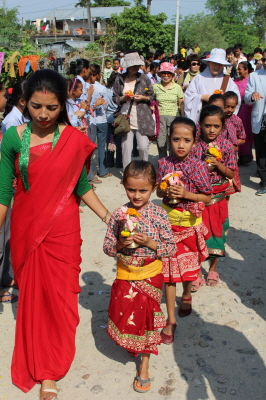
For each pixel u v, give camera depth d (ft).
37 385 9.78
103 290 13.96
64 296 9.31
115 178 26.99
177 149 10.89
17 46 56.59
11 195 9.39
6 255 13.23
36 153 8.84
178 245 11.21
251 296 13.61
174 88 27.32
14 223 9.27
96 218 20.30
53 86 8.27
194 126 10.92
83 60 22.38
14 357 9.52
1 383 9.84
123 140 24.91
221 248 13.29
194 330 11.85
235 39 153.58
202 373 10.17
